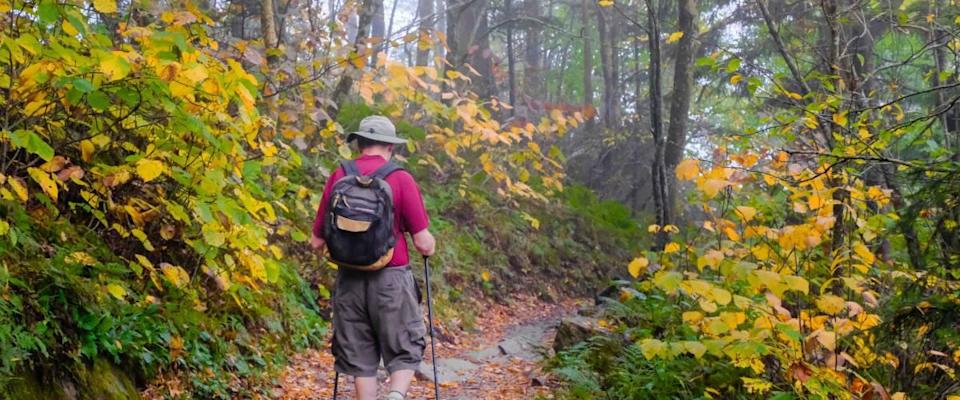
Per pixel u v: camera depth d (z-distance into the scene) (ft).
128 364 14.82
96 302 14.37
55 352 12.82
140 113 14.97
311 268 27.07
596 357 19.99
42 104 13.46
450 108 23.72
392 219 13.37
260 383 18.51
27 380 11.84
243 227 15.53
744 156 17.47
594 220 53.36
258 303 21.49
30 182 15.87
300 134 22.17
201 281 19.17
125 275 16.85
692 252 18.33
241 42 20.12
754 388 14.61
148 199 17.28
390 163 13.96
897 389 14.99
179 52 15.99
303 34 24.58
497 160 32.04
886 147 18.54
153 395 14.98
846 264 17.07
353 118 39.50
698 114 72.95
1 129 13.19
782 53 23.99
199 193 14.73
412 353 13.61
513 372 23.34
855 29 32.40
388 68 21.90
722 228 17.53
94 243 16.56
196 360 16.65
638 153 73.20
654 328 20.75
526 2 73.41
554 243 47.73
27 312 12.66
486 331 32.91
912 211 14.19
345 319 13.71
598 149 74.90
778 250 17.22
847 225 18.40
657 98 31.86
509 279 41.34
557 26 76.18
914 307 13.84
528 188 28.96
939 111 15.80
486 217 43.50
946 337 13.56
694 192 19.88
